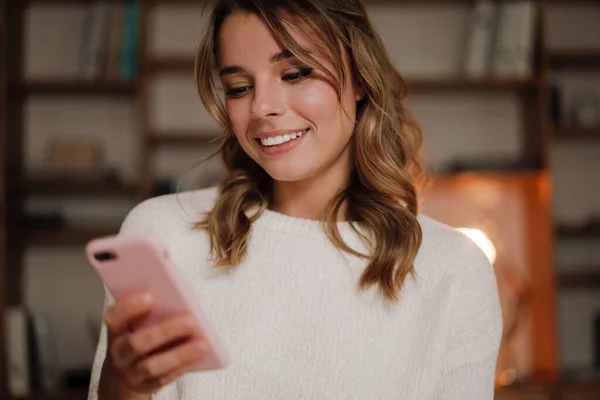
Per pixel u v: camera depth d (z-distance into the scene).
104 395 0.97
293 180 1.22
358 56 1.29
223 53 1.21
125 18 3.14
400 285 1.28
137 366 0.87
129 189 3.16
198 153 3.36
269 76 1.18
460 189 3.40
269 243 1.30
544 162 3.13
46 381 2.99
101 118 3.36
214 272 1.30
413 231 1.30
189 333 0.86
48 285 3.30
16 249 3.23
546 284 3.19
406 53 3.42
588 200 3.41
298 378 1.25
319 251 1.30
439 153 3.41
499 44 3.19
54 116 3.34
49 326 3.05
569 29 3.45
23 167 3.22
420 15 3.43
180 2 3.35
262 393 1.25
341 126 1.24
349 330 1.27
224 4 1.23
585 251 3.39
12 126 3.20
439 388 1.29
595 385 2.95
